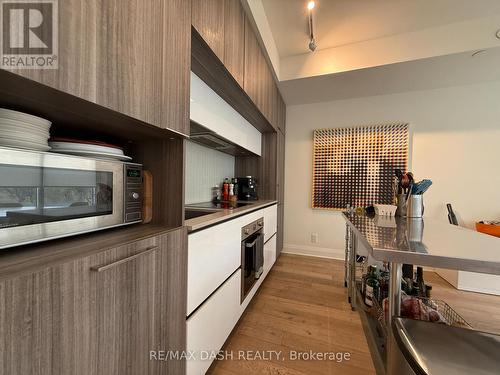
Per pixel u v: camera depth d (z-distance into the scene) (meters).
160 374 0.83
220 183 2.54
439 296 2.11
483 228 2.41
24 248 0.62
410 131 2.85
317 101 3.20
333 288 2.24
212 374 1.23
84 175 0.73
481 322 1.70
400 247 0.78
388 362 0.88
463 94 2.66
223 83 1.49
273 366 1.29
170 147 1.00
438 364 0.62
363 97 3.04
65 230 0.67
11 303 0.43
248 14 1.64
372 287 1.58
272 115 2.49
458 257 0.67
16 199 0.56
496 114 2.56
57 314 0.50
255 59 1.85
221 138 1.80
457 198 2.69
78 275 0.55
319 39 2.26
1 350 0.41
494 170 2.58
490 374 0.59
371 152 2.96
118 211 0.86
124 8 0.65
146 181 1.01
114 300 0.65
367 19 1.97
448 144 2.72
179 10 0.90
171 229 0.91
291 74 2.54
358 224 1.31
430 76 2.44
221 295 1.31
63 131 0.88
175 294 0.91
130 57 0.68
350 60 2.33
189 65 0.97
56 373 0.50
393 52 2.19
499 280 2.13
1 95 0.53
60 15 0.49
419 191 1.56
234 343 1.47
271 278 2.47
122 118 0.70
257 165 2.90
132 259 0.70
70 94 0.52
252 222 1.86
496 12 1.87
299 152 3.33
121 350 0.67
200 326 1.09
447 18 1.95
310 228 3.29
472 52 1.99
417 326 0.80
